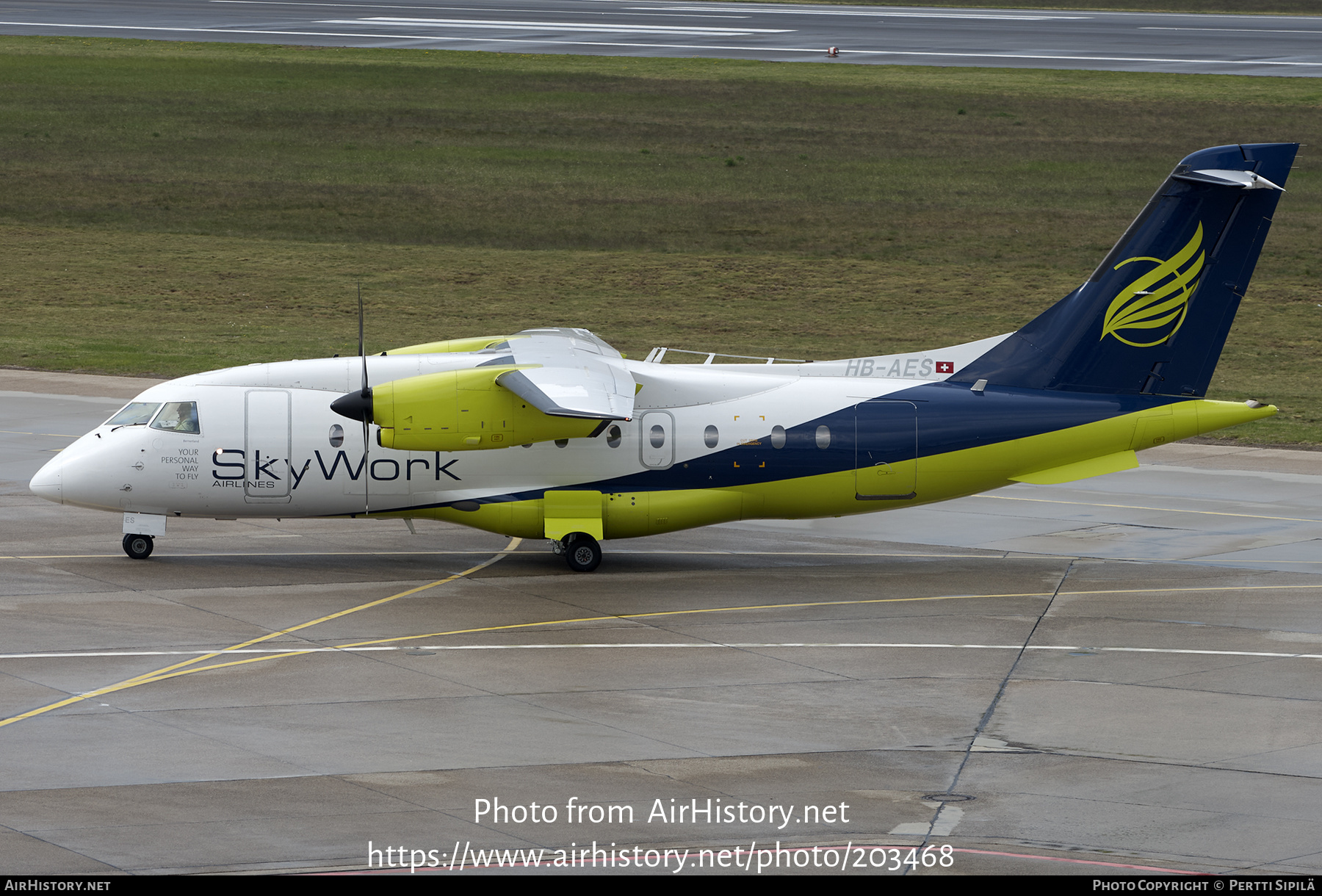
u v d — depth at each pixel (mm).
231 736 61594
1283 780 58219
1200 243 94188
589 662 73562
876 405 94500
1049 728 64375
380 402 88062
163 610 81938
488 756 59656
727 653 75562
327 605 84000
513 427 89312
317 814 53406
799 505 95438
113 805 53875
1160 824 53656
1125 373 95625
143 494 92625
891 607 85875
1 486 114812
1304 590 90062
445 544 102500
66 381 162000
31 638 75750
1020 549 102750
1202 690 69875
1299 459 135125
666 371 95812
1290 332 193500
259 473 92812
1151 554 100562
